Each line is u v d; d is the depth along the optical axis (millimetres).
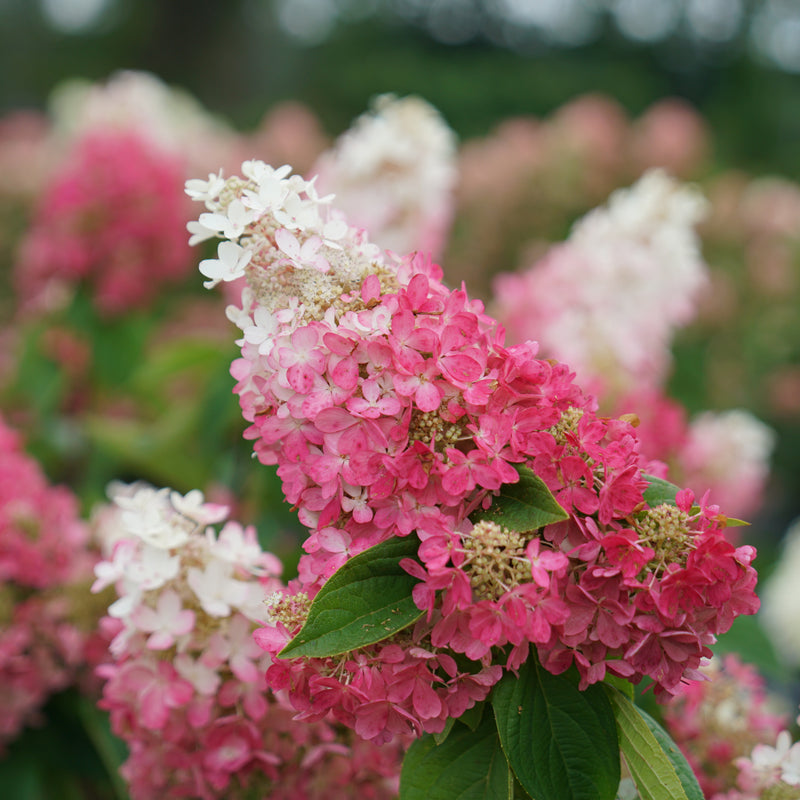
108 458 1867
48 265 2012
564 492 843
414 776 864
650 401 1503
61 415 2162
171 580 948
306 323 864
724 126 6910
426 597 831
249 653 941
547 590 822
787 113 7113
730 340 3262
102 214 1970
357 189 1556
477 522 848
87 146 2041
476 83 6699
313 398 845
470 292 3021
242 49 7695
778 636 2059
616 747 853
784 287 3295
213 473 1641
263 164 901
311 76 7438
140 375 1814
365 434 844
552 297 1613
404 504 840
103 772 1224
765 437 1673
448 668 837
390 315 846
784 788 957
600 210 1648
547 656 843
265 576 959
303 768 971
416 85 6785
